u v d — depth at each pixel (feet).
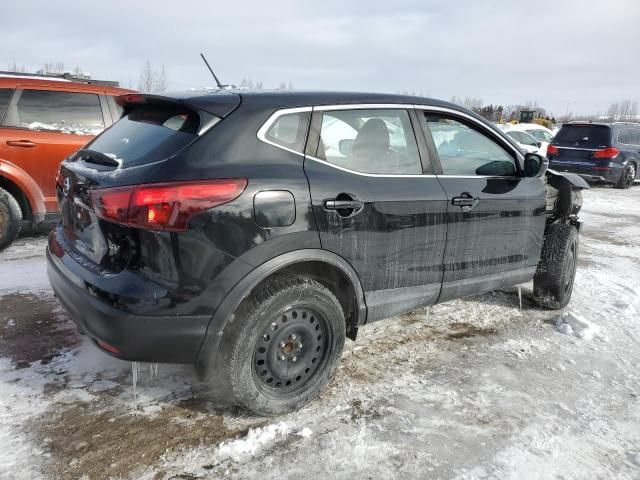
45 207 17.58
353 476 7.50
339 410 9.07
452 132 11.19
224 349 8.07
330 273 9.32
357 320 9.60
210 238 7.47
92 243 8.21
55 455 7.54
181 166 7.50
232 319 8.02
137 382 9.52
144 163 7.74
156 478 7.25
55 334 11.18
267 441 8.13
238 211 7.64
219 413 8.77
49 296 13.30
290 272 8.77
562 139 44.52
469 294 11.62
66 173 9.21
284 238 8.07
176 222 7.25
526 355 11.55
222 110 8.13
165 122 8.58
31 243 18.33
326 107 9.10
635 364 11.36
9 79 16.94
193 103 8.20
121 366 10.02
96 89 18.48
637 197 39.50
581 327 12.89
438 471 7.68
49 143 17.31
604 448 8.39
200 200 7.37
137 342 7.41
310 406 9.14
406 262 9.93
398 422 8.80
